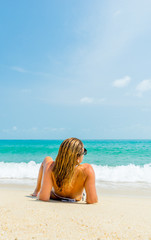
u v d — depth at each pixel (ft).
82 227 5.21
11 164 34.53
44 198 8.03
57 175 7.89
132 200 11.57
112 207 7.63
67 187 8.02
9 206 6.79
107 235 4.78
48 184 8.04
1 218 5.50
